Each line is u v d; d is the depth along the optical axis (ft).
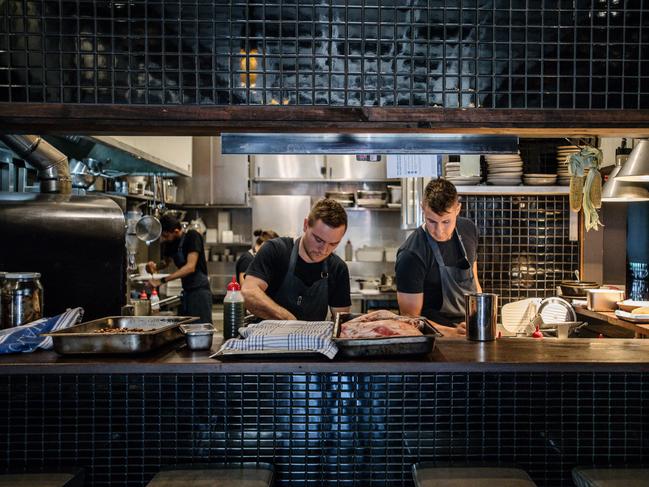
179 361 5.83
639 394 6.57
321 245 8.41
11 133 6.45
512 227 13.48
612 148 13.44
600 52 5.94
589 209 8.34
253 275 8.96
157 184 18.49
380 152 6.29
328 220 8.13
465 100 5.92
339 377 6.50
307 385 6.50
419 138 6.31
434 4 5.89
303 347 5.87
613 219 13.62
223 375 6.48
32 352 6.25
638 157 9.27
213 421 6.49
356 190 22.48
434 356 6.08
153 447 6.48
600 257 13.51
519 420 6.55
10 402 6.45
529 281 13.51
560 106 5.94
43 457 6.46
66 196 8.85
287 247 9.32
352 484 6.52
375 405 6.53
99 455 6.47
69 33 5.81
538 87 5.92
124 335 5.92
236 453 6.51
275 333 6.00
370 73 5.88
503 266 13.52
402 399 6.53
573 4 5.92
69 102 5.82
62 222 8.58
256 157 22.00
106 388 6.46
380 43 5.88
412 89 5.90
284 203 21.76
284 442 6.51
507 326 9.75
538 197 13.47
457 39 5.91
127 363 5.74
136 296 14.84
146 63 5.82
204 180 21.71
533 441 6.56
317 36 5.86
